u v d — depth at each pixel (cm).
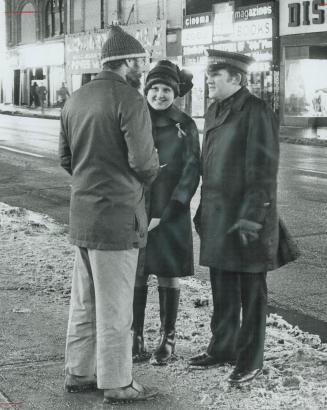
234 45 3528
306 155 2178
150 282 735
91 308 457
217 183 474
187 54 3941
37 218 1131
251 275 465
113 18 4916
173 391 457
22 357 516
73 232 442
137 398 442
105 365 438
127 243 432
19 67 6512
